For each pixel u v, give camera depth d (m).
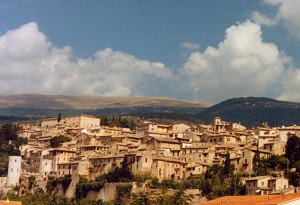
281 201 158.50
